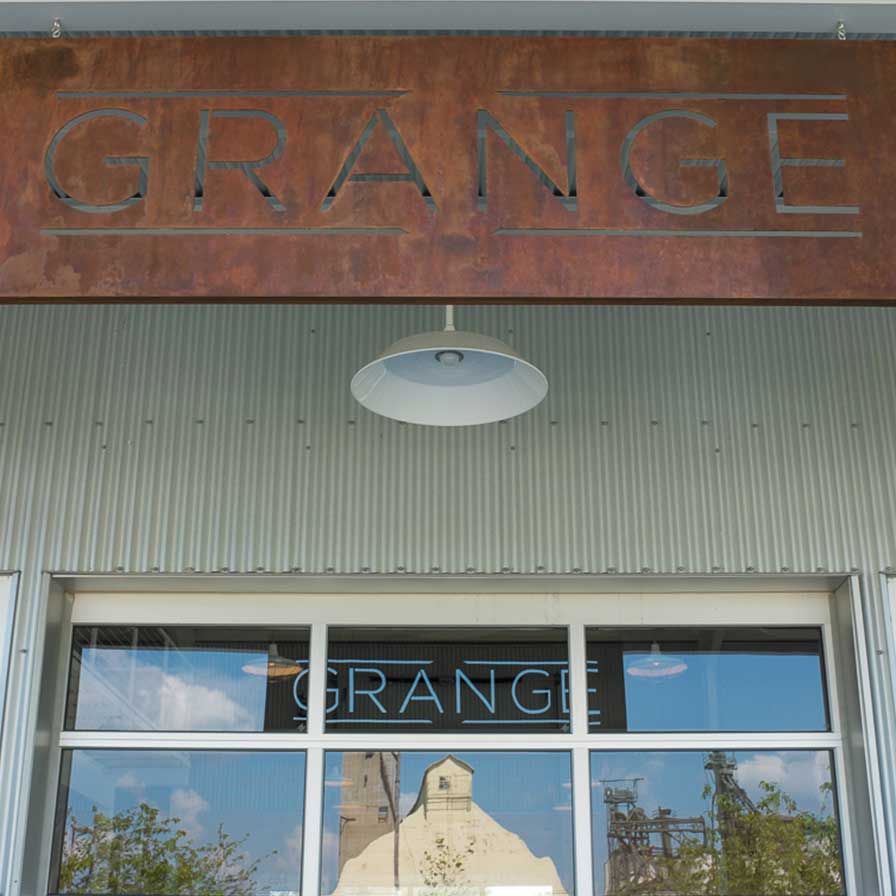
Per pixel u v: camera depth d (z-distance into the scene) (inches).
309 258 140.3
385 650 199.3
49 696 191.6
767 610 202.2
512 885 188.5
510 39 148.6
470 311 210.7
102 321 209.0
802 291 140.5
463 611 201.0
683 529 198.8
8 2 146.2
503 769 194.1
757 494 201.2
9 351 206.7
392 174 143.1
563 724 195.9
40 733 187.8
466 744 194.2
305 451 201.5
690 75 147.7
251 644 199.5
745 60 148.7
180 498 198.2
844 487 201.9
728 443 203.9
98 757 193.2
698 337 210.4
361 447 201.8
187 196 142.5
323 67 147.3
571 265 140.3
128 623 199.6
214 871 188.5
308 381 205.8
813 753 196.5
